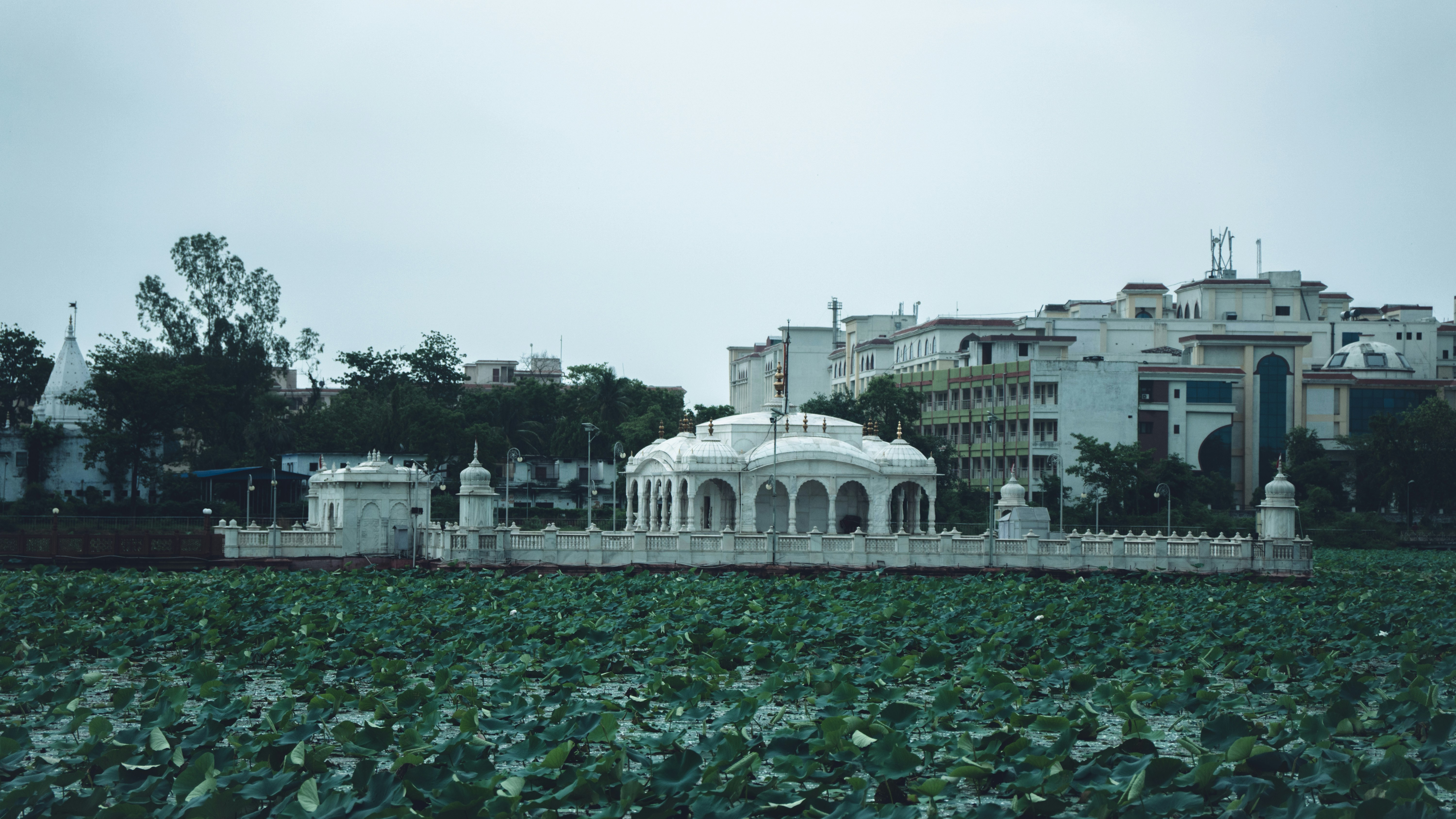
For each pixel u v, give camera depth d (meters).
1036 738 31.25
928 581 68.44
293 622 47.81
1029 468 133.12
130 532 80.69
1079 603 57.88
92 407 114.38
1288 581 78.62
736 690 35.59
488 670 41.22
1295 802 23.44
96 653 43.41
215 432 127.31
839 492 95.94
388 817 23.56
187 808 23.78
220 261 131.38
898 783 27.33
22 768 27.80
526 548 72.88
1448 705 34.66
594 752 29.97
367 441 123.56
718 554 74.56
